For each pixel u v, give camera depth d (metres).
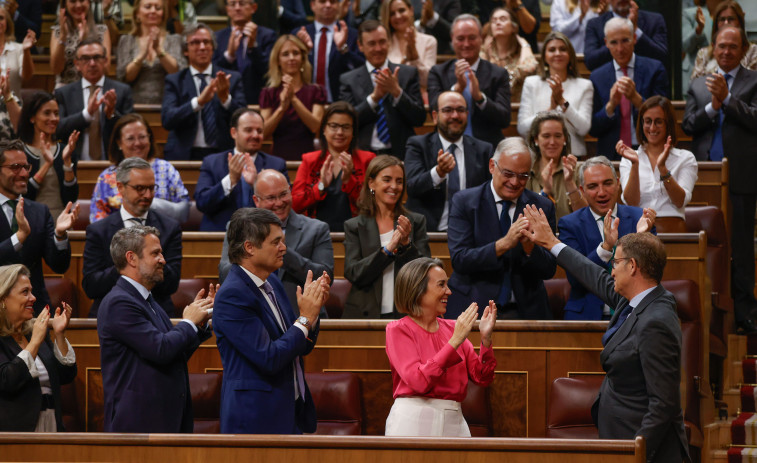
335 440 11.81
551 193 20.92
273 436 11.93
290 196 18.25
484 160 22.17
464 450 11.61
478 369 14.73
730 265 23.20
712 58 26.89
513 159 17.97
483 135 24.97
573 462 11.40
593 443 11.35
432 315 14.59
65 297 21.16
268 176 18.08
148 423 14.09
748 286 23.06
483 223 18.22
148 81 29.75
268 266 13.50
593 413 14.28
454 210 18.45
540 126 21.33
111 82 27.42
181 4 35.22
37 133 23.44
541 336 17.30
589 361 17.17
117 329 14.21
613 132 25.42
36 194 22.86
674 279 18.73
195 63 27.20
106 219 18.66
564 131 21.41
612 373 13.66
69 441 12.23
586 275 15.70
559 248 16.16
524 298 17.97
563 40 25.61
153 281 14.78
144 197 18.61
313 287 13.45
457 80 25.97
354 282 18.28
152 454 12.12
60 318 16.03
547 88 25.77
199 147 26.44
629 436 13.39
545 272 17.77
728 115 23.84
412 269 14.58
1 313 15.52
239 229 13.45
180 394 14.47
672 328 13.24
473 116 24.98
